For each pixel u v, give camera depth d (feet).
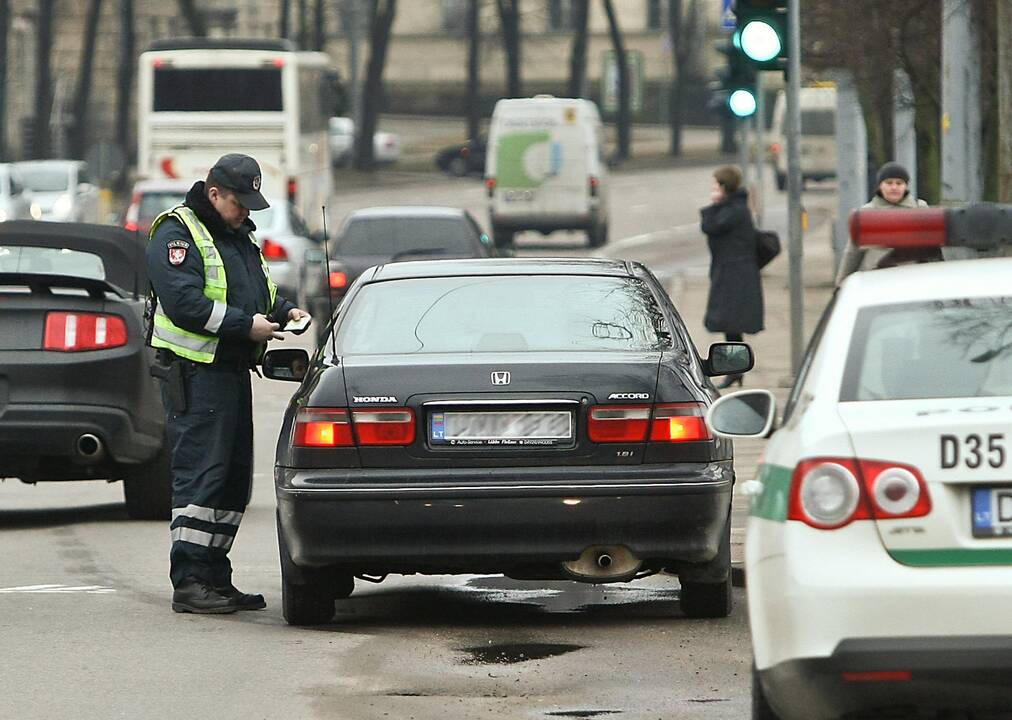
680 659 99.91
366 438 103.91
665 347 109.29
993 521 67.31
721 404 82.07
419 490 102.63
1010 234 82.02
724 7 306.14
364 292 114.01
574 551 103.09
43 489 190.90
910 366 72.69
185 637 106.73
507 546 103.04
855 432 68.69
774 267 503.20
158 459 156.97
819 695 67.67
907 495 67.46
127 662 99.55
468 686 93.35
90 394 150.20
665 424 104.01
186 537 115.44
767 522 70.64
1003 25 166.40
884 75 290.56
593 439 103.71
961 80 188.75
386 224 318.45
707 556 104.32
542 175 600.39
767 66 217.15
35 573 131.95
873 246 82.58
